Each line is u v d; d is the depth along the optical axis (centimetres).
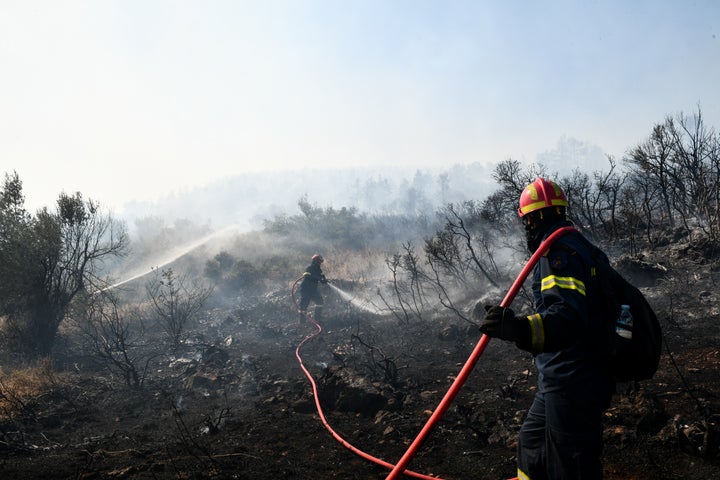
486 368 606
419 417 475
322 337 895
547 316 230
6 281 787
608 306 236
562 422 237
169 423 529
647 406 385
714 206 962
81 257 999
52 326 830
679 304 678
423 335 805
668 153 1023
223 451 425
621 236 1010
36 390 626
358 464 392
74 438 496
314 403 534
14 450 451
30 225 843
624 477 329
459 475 361
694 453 337
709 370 479
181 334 948
